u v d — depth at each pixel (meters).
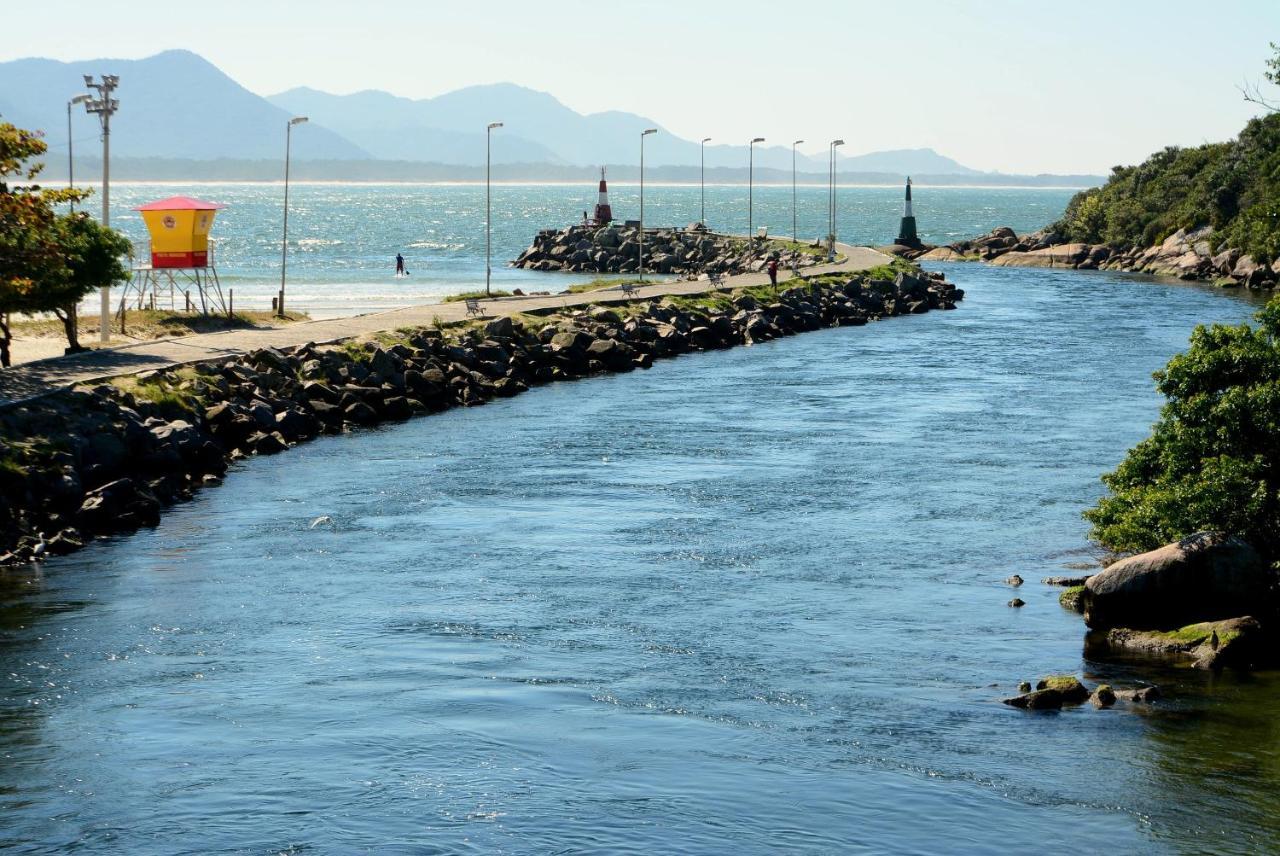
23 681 39.53
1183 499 47.06
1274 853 28.67
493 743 34.56
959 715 37.03
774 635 44.22
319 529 58.75
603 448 78.31
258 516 61.31
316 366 90.81
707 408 93.44
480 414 91.75
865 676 40.25
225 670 40.41
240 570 52.16
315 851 28.53
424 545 56.03
